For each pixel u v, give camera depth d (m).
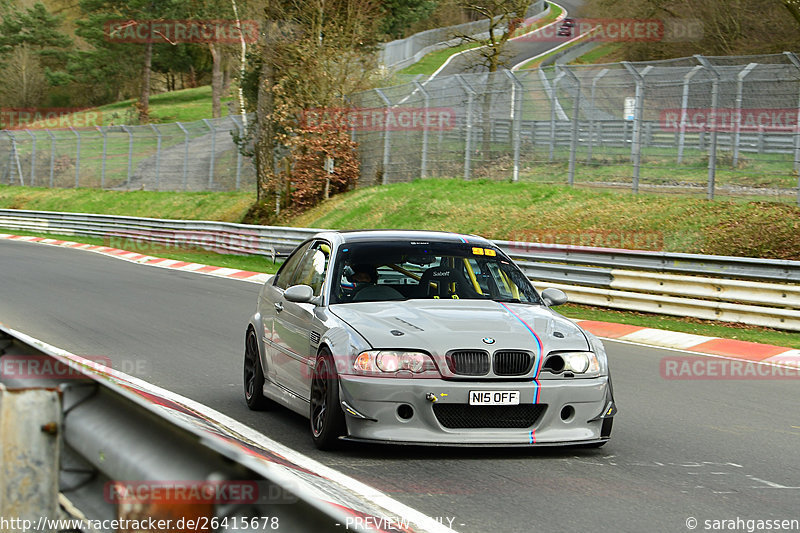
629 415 11.46
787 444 10.01
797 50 53.38
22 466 3.89
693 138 30.86
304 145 44.75
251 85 52.56
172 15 114.62
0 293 24.23
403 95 42.94
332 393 8.67
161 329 18.52
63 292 24.86
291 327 10.31
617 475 8.33
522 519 6.88
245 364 11.89
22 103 124.81
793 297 18.92
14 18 134.12
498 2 49.25
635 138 32.09
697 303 20.41
